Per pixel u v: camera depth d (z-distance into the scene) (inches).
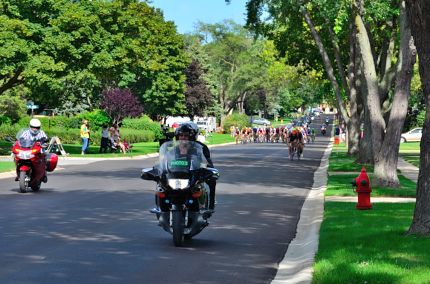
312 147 3629.4
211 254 582.2
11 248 589.6
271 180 1450.5
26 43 2214.6
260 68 6092.5
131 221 776.9
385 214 785.6
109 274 489.4
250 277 491.5
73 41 2373.3
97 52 2444.6
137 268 514.0
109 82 4284.0
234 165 1964.8
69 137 3208.7
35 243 617.3
